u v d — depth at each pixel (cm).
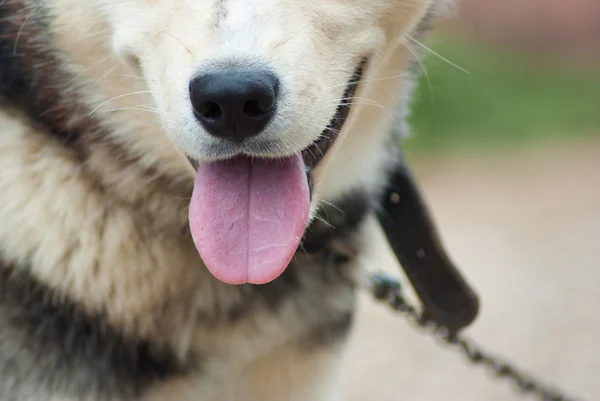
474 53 1438
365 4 267
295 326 297
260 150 238
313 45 246
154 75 252
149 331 278
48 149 275
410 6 283
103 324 273
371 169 312
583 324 680
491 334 659
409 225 325
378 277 336
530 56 1650
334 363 315
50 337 266
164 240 280
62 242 272
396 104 313
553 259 858
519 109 1398
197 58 231
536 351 623
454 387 564
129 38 259
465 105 1331
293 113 236
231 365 292
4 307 264
